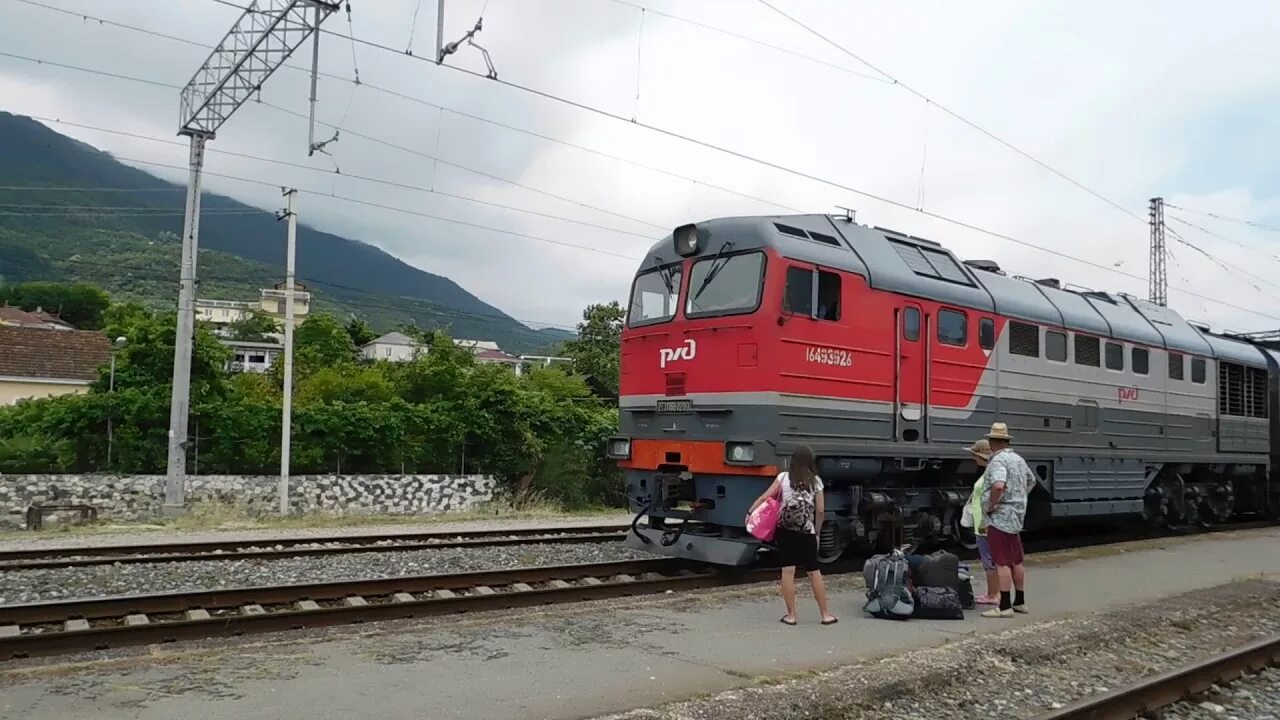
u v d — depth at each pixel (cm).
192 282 1859
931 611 865
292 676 611
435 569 1168
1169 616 930
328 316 4241
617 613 855
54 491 1777
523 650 700
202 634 766
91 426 1928
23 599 945
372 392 2356
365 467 2150
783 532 826
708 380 1084
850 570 1198
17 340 3716
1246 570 1275
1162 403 1703
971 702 631
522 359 6300
